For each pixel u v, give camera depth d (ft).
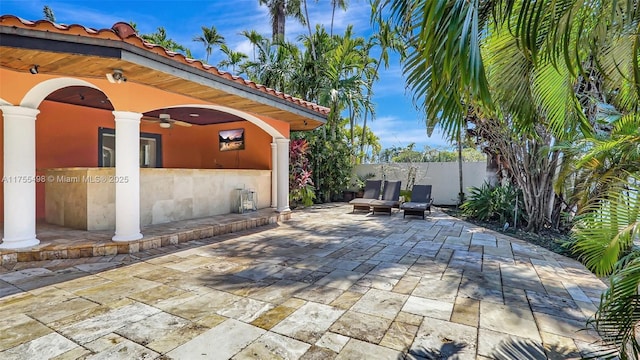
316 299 10.93
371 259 15.85
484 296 11.33
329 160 41.34
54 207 20.65
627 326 6.15
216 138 35.09
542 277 13.43
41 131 23.12
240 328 8.89
